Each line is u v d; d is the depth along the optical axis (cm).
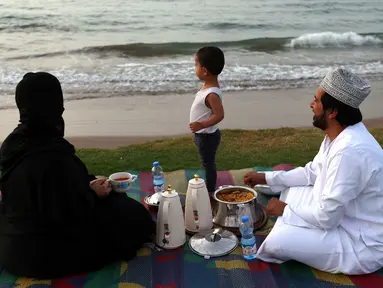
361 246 296
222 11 2384
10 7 2262
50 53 1506
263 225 359
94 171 529
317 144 623
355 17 2389
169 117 873
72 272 303
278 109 938
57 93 276
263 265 309
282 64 1418
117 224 311
